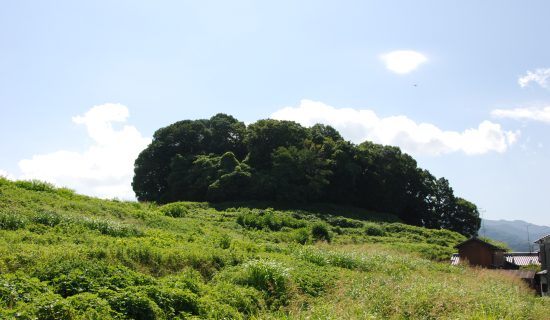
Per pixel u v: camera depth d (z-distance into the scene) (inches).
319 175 2288.4
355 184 2519.7
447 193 2775.6
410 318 452.1
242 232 1266.0
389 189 2576.3
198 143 2546.8
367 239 1680.6
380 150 2659.9
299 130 2581.2
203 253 625.6
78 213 787.4
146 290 405.1
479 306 497.0
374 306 477.4
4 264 426.3
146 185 2487.7
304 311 455.2
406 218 2758.4
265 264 573.3
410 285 572.1
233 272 577.6
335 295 530.9
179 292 423.8
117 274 427.5
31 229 604.1
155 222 922.7
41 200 786.8
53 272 407.8
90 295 359.3
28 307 317.1
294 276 577.0
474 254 1560.0
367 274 690.8
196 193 2257.6
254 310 476.7
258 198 2188.7
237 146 2642.7
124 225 742.5
